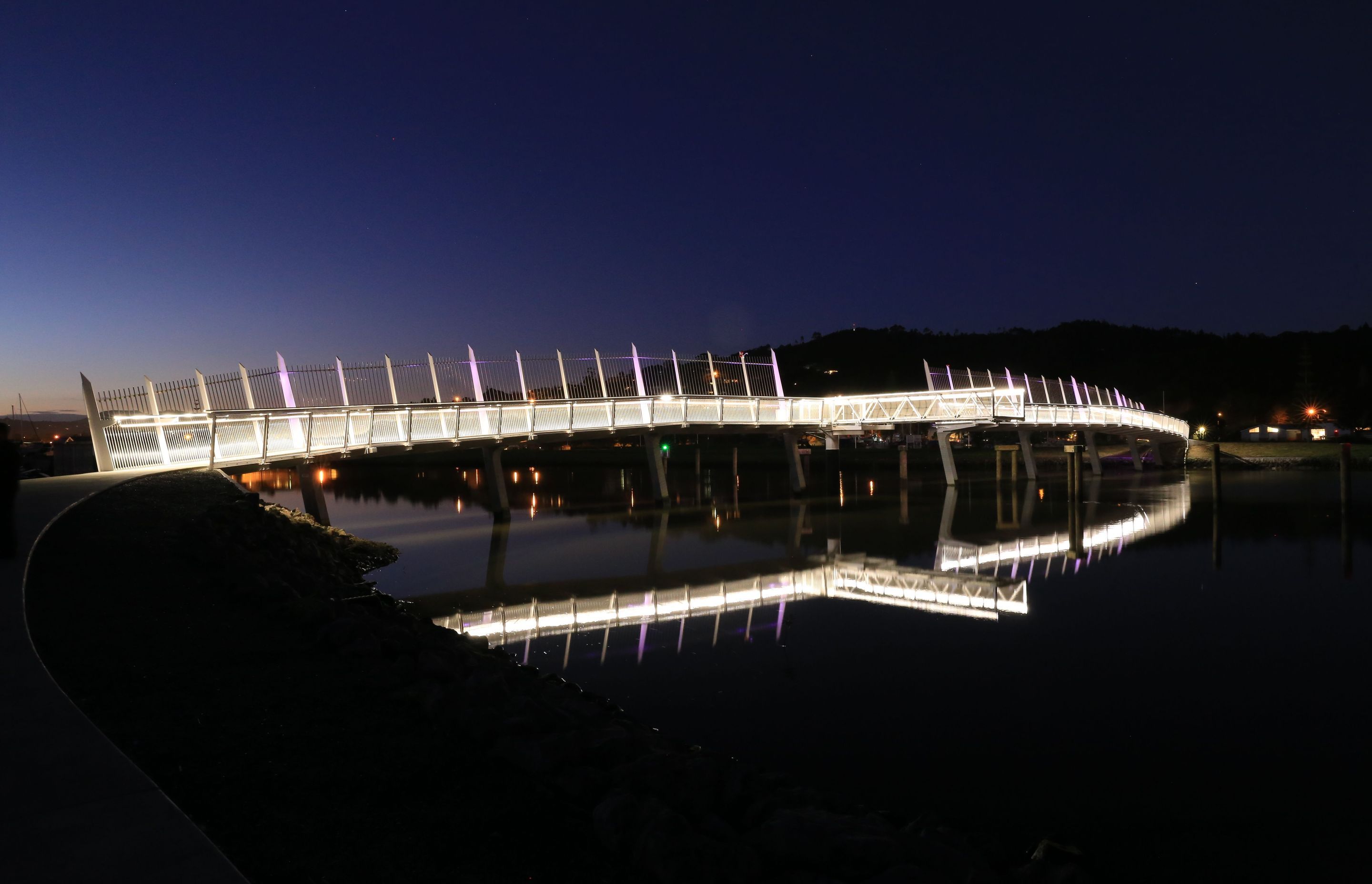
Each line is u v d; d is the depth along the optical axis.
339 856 4.88
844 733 11.09
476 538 31.91
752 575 23.98
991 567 24.92
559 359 42.88
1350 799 9.13
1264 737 10.97
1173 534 31.42
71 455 26.19
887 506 43.22
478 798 5.89
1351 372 128.50
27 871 4.02
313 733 6.80
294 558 17.22
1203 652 15.13
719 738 10.88
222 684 7.77
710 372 49.84
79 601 9.75
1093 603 19.39
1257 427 97.25
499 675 9.42
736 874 5.27
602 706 11.34
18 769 5.18
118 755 5.43
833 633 16.72
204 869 4.10
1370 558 25.27
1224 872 7.64
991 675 13.74
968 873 6.06
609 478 68.62
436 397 37.00
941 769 9.90
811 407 51.09
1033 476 57.53
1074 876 6.86
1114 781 9.59
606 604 19.84
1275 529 32.28
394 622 13.12
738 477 69.00
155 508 15.62
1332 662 14.43
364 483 64.31
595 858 5.23
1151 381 152.25
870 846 5.86
